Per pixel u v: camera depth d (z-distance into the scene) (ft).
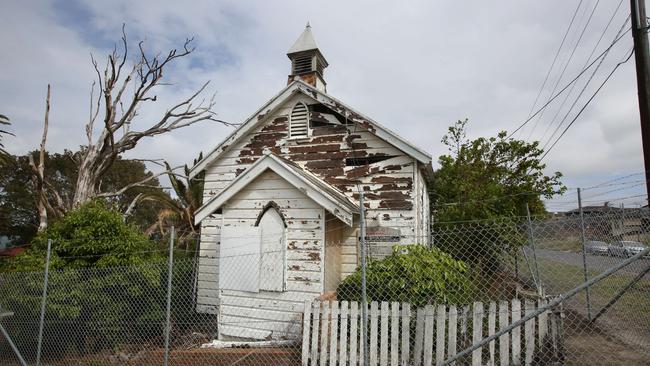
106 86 54.39
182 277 32.01
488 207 43.16
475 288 24.30
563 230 26.13
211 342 25.16
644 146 23.68
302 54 45.01
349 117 33.37
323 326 19.62
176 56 60.90
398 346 18.53
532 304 17.80
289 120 36.04
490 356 17.56
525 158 58.75
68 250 26.43
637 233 22.43
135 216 120.16
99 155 58.70
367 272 22.09
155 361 22.45
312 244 25.31
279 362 21.34
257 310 25.49
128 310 25.18
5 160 57.52
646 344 20.54
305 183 25.20
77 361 23.32
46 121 55.72
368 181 32.68
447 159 58.08
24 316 24.88
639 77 24.35
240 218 27.40
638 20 24.67
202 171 39.42
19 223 106.83
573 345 20.75
